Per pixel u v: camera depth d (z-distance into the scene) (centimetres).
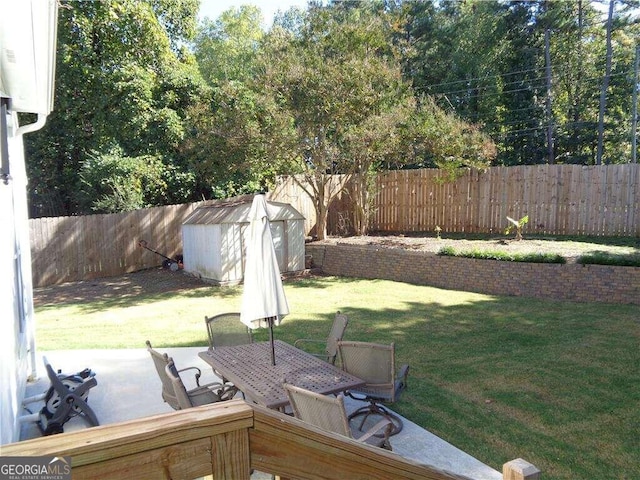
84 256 1374
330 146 1305
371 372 446
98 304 1075
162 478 98
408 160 1336
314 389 404
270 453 111
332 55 1220
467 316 855
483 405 494
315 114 1189
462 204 1440
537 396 511
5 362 379
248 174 1518
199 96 1658
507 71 2452
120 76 1623
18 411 479
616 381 542
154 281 1314
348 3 2216
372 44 1247
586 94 2359
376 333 764
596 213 1212
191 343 748
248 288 457
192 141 1352
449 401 505
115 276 1409
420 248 1249
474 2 2581
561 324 780
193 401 445
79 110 1695
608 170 1187
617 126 2305
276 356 498
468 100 2488
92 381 477
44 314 991
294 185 1576
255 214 463
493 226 1384
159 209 1498
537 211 1304
